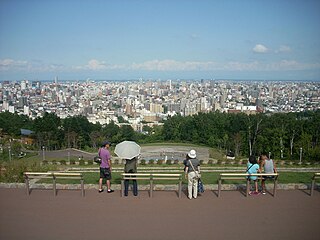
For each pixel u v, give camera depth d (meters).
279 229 7.93
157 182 12.92
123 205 9.45
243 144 52.38
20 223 8.22
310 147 42.00
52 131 59.16
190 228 7.95
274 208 9.29
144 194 10.46
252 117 56.84
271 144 46.59
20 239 7.37
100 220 8.39
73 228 7.92
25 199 9.93
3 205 9.42
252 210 9.12
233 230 7.86
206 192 10.73
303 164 28.98
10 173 13.10
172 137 68.81
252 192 10.55
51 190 10.84
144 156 48.72
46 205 9.43
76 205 9.43
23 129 69.75
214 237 7.48
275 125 49.12
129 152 10.37
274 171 10.70
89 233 7.66
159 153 51.88
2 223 8.22
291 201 9.86
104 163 10.40
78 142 62.25
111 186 11.25
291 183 11.74
